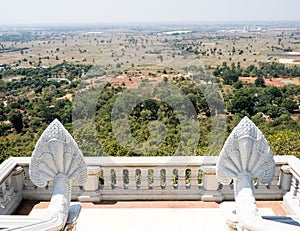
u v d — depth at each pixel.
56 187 3.11
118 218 4.12
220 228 3.91
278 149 6.68
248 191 3.03
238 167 3.22
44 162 3.19
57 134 3.18
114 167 4.48
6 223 2.42
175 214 4.20
